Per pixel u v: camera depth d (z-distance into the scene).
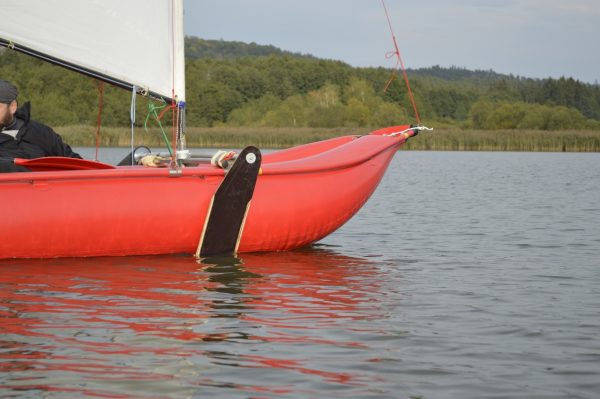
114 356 4.03
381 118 67.62
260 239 6.87
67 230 6.19
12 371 3.78
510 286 5.95
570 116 63.31
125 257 6.50
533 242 8.34
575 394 3.66
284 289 5.62
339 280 6.03
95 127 32.19
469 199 13.61
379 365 4.00
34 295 5.21
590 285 6.02
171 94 6.57
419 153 40.59
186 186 6.47
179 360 4.00
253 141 40.41
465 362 4.08
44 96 34.91
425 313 5.05
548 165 27.89
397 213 11.09
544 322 4.88
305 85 78.31
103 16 6.28
